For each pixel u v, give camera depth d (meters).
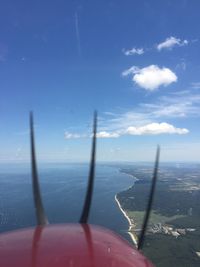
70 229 3.97
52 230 3.89
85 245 3.34
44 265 2.84
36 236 3.60
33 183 4.52
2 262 2.88
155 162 4.77
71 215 74.81
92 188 4.58
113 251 3.34
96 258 3.06
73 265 2.87
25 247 3.20
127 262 3.21
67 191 139.00
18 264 2.84
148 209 4.66
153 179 4.74
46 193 134.12
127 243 3.90
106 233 3.98
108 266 2.99
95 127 4.79
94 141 4.76
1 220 89.75
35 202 4.41
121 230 79.12
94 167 4.68
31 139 4.63
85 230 3.97
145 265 3.33
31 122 4.68
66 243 3.36
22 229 3.94
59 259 2.95
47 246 3.25
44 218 4.40
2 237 3.57
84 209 4.54
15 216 96.19
